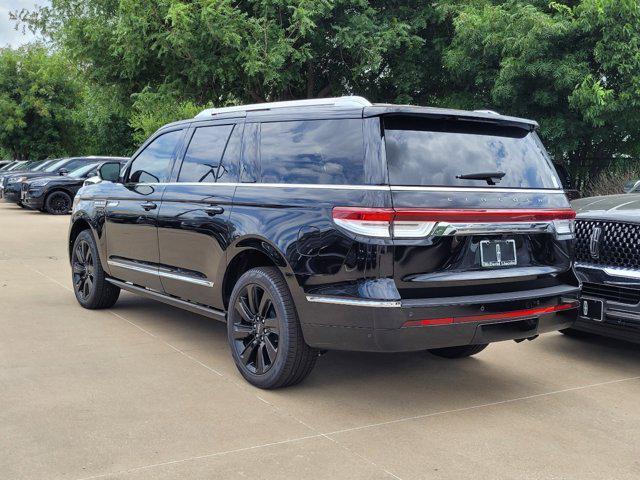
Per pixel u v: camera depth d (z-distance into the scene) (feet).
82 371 15.48
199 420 12.75
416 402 14.19
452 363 17.28
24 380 14.70
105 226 20.63
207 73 43.80
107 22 46.42
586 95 39.50
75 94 117.08
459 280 12.83
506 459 11.44
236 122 16.39
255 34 43.57
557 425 13.09
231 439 11.92
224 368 16.08
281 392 14.56
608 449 11.99
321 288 13.02
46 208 63.21
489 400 14.46
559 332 20.77
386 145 12.96
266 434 12.19
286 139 14.80
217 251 15.70
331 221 12.94
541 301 13.82
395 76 52.65
